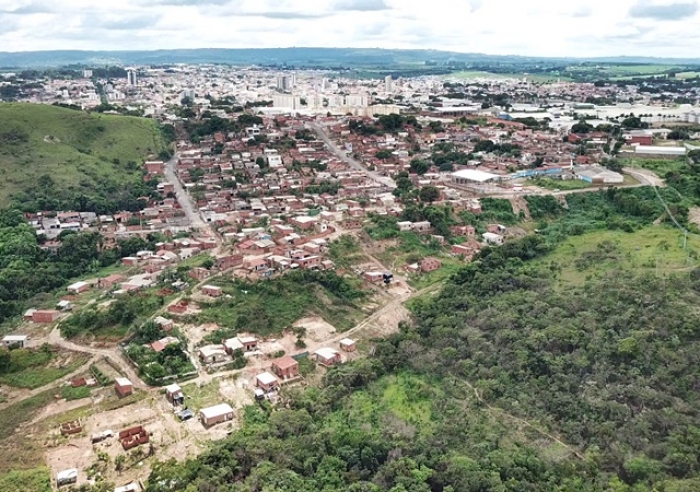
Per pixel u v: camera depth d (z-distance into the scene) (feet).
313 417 418.92
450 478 348.79
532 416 394.93
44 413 416.67
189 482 340.80
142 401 425.69
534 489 335.26
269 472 350.84
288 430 397.19
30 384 447.83
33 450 380.99
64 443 386.32
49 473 358.84
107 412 414.41
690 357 384.47
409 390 449.06
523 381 422.82
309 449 379.76
